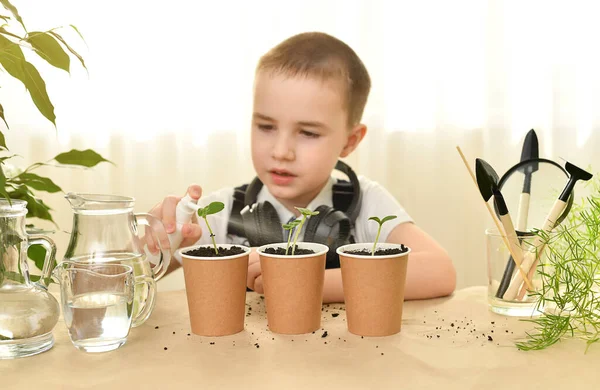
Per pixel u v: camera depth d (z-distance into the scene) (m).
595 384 0.56
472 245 2.24
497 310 0.83
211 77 2.13
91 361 0.63
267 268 0.73
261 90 1.17
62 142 2.10
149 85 2.11
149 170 2.14
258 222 1.17
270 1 2.12
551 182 0.83
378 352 0.65
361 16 2.13
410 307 0.88
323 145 1.19
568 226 0.84
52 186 0.98
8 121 2.05
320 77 1.15
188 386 0.55
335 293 0.91
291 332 0.73
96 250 0.68
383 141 2.18
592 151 2.18
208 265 0.71
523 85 2.18
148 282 0.75
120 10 2.08
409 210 2.22
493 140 2.19
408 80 2.17
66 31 2.05
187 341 0.70
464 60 2.18
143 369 0.60
